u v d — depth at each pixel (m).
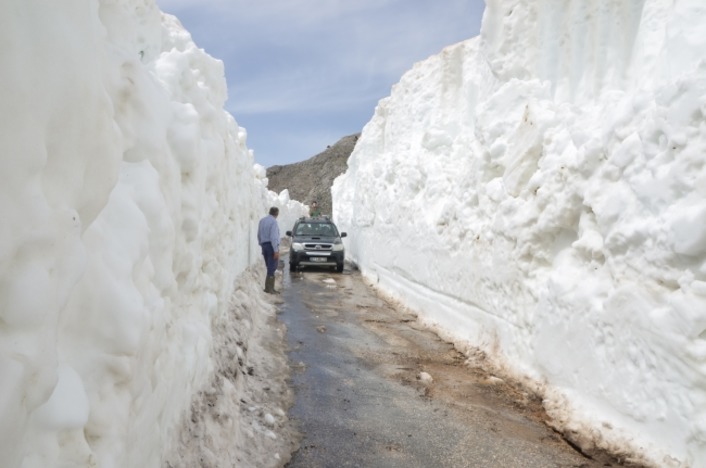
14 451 1.05
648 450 3.35
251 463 3.17
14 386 1.02
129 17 3.07
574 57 5.97
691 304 3.06
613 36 5.58
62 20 1.20
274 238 10.31
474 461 3.47
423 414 4.29
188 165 2.86
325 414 4.25
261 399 4.38
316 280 13.68
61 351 1.48
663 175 3.40
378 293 11.77
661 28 5.02
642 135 3.66
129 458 1.83
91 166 1.44
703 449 2.97
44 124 1.15
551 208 4.81
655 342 3.33
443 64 11.61
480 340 6.25
